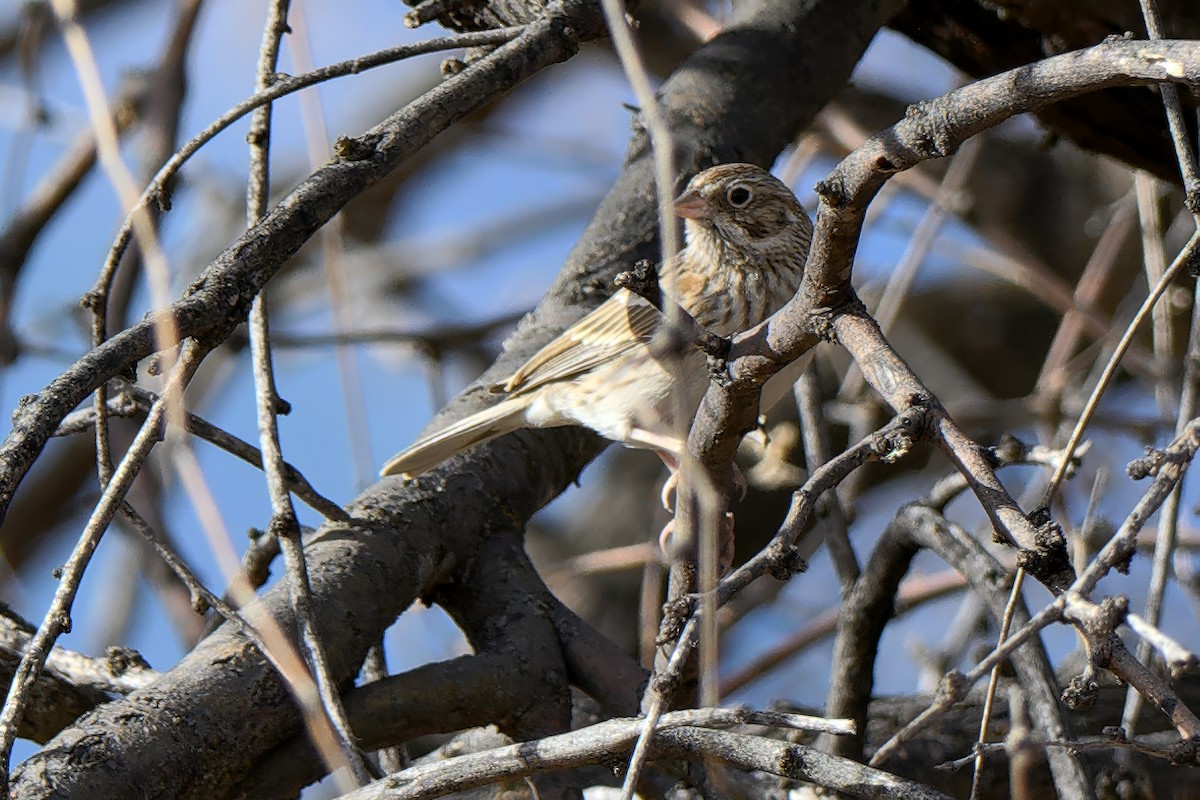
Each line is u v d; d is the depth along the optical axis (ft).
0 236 39.88
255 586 30.71
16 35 44.52
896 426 18.35
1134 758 30.30
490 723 28.07
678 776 27.25
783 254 34.32
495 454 31.17
